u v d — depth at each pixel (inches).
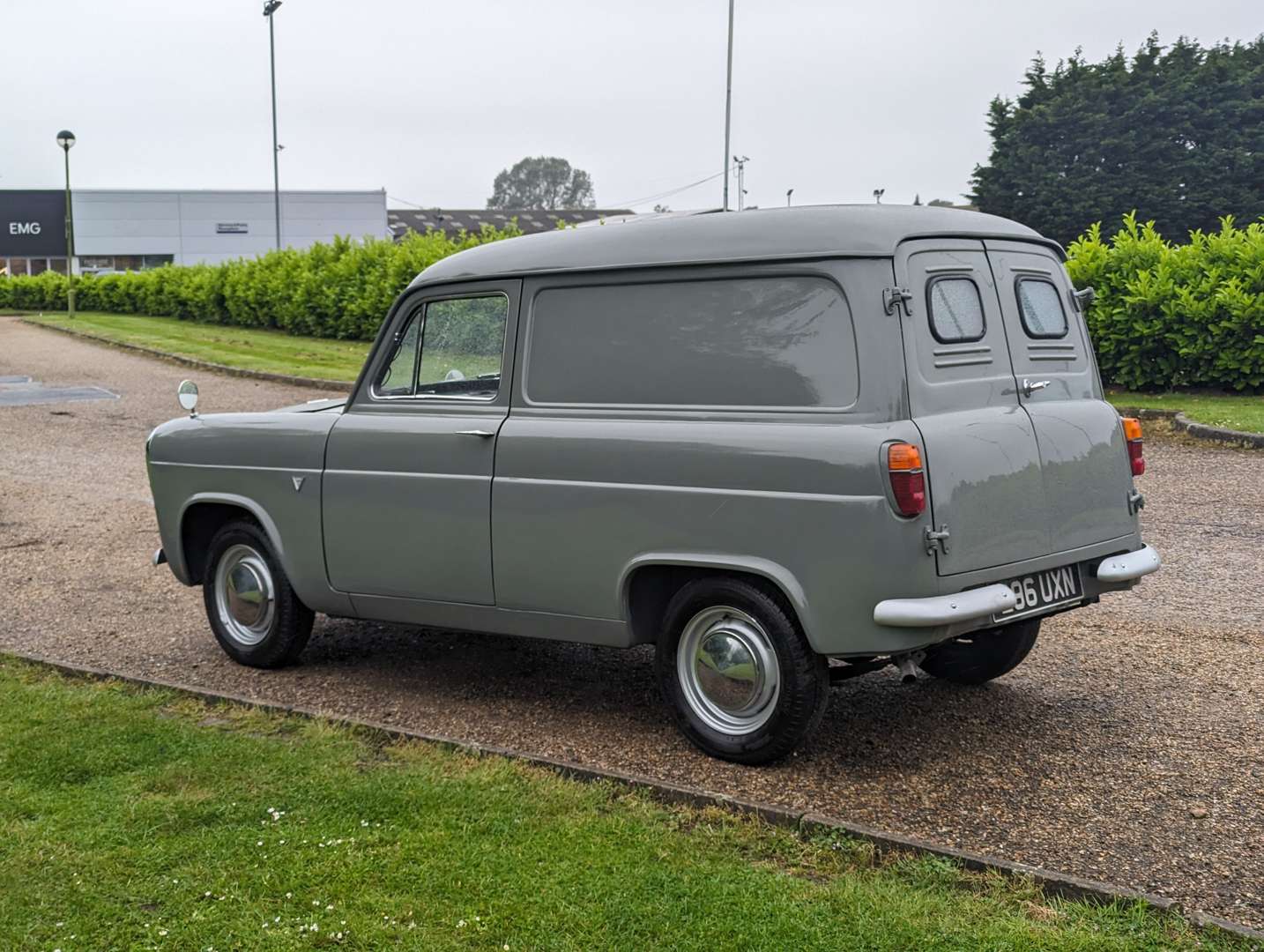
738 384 186.2
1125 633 259.6
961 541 173.9
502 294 213.8
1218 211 1790.1
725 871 152.0
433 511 217.8
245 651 253.3
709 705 194.1
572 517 199.9
